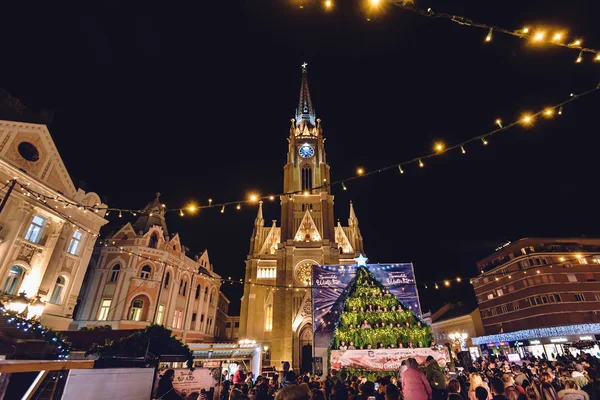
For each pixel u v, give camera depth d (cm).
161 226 4162
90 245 2923
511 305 5794
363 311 1911
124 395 668
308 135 7181
